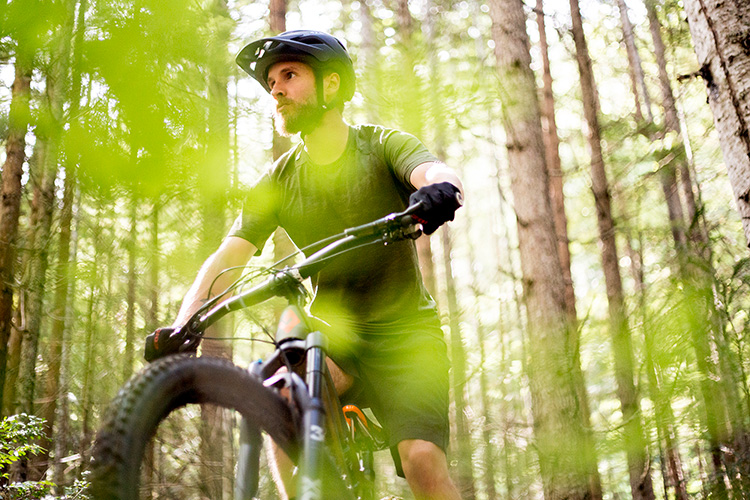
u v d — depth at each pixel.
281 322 1.92
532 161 8.16
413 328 2.37
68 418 12.67
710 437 6.90
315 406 1.70
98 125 2.13
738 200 2.69
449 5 14.26
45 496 5.06
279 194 2.49
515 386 12.20
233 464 7.80
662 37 12.58
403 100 10.48
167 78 2.23
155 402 1.47
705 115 11.31
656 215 10.01
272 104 2.41
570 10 11.84
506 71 8.44
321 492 1.57
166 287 10.69
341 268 2.37
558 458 6.82
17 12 2.03
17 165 8.45
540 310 7.64
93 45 2.08
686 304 6.68
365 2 14.84
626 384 7.30
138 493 1.40
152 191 2.30
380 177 2.38
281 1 9.62
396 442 2.16
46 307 11.33
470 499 8.27
